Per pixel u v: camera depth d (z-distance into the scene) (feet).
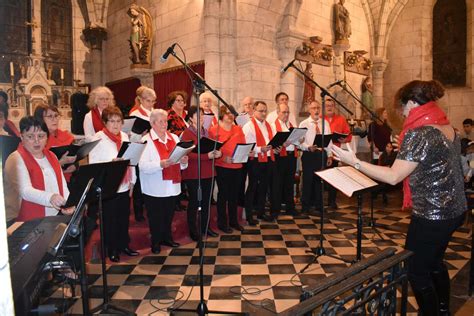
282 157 18.61
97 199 9.07
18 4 32.07
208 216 14.07
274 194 18.54
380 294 6.08
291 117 21.02
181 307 9.96
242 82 23.85
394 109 8.22
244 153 14.28
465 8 32.30
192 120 14.40
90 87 35.81
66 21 35.32
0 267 3.10
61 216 8.16
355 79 32.96
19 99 29.22
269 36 24.79
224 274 12.12
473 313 9.57
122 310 9.39
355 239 15.74
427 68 34.22
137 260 13.34
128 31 32.86
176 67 27.25
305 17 27.99
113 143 12.30
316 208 20.79
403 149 7.40
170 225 14.53
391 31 35.40
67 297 10.36
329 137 17.04
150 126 14.75
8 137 10.75
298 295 10.64
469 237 16.21
